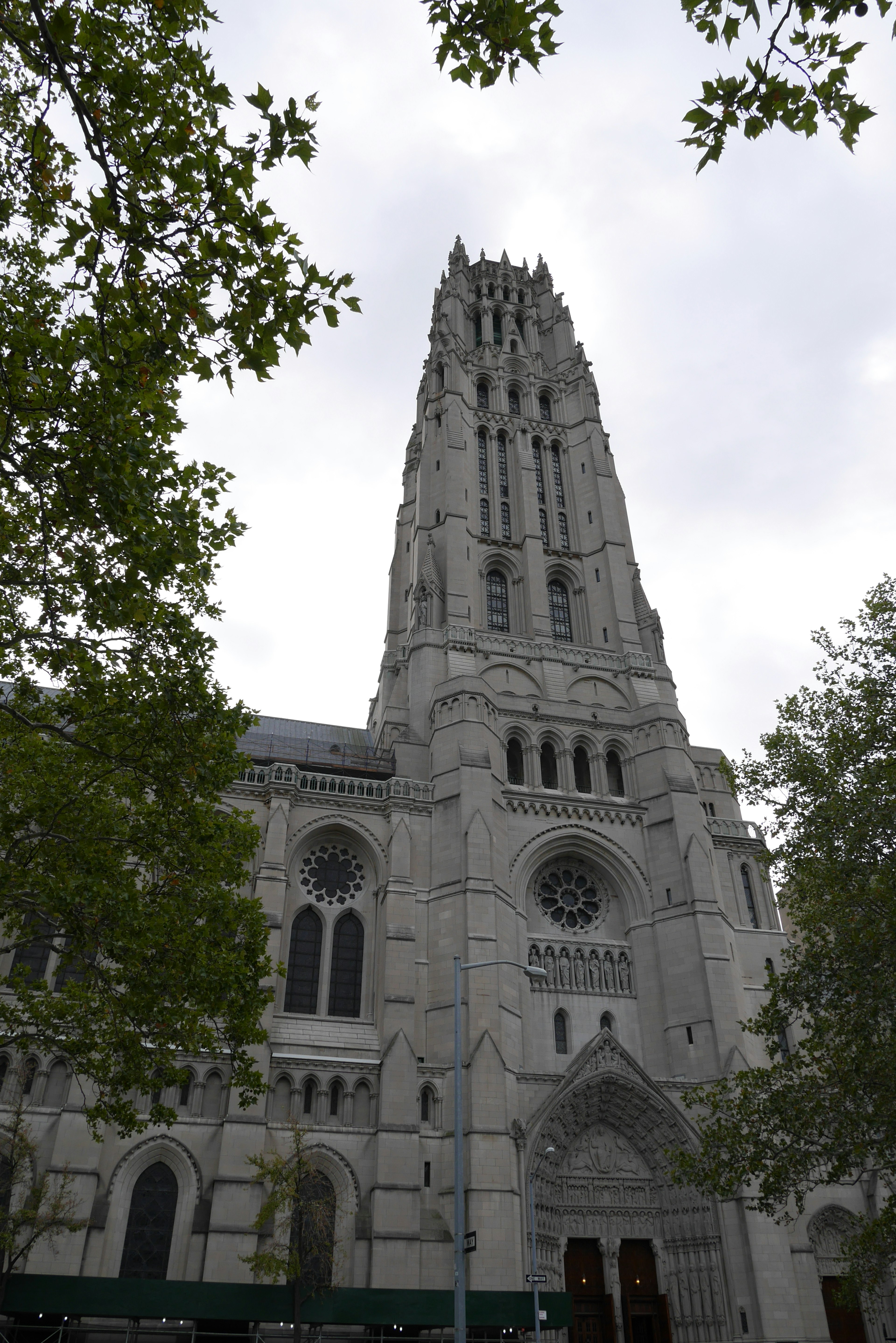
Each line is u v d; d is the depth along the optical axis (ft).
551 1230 167.84
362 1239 157.07
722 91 47.91
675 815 214.69
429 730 221.25
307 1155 154.61
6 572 80.69
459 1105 114.93
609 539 268.82
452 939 185.98
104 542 74.69
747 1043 196.54
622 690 241.55
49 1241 139.74
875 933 112.37
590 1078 179.22
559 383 306.35
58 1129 149.28
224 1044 165.17
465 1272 123.75
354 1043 179.22
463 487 265.75
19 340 69.62
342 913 196.54
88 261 56.29
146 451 70.85
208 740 97.55
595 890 215.31
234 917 103.40
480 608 251.19
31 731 101.91
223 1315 134.62
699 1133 174.81
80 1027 101.14
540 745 224.94
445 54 49.90
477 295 335.88
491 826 200.54
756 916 224.33
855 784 126.00
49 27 52.42
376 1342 147.74
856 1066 111.86
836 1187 181.78
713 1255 168.45
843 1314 173.58
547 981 196.54
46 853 94.22
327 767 221.05
